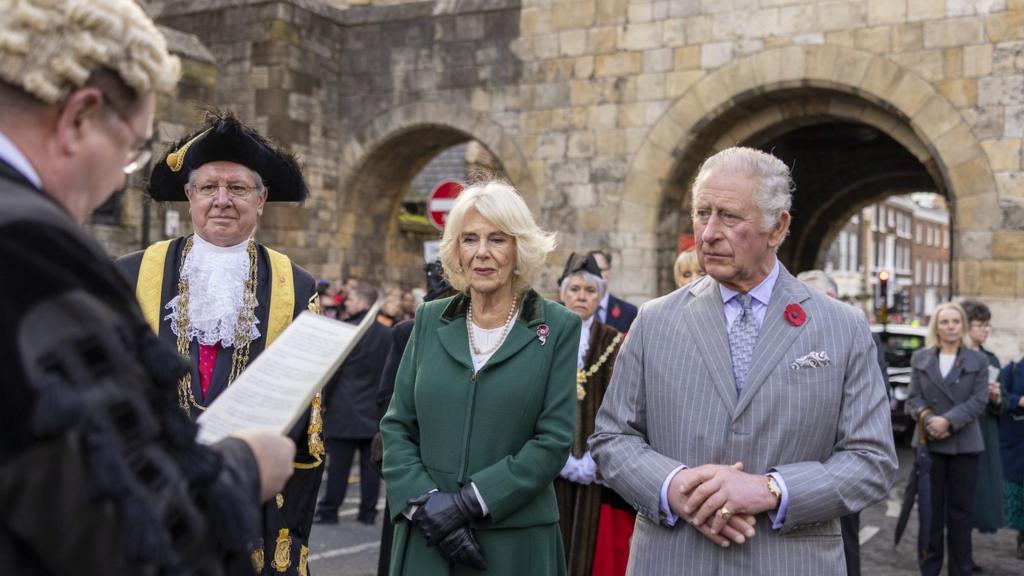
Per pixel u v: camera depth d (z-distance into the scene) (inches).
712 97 478.3
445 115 546.3
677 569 106.3
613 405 116.8
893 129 465.4
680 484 103.5
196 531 50.8
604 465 114.0
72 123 54.0
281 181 133.6
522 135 525.3
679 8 485.4
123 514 46.1
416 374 132.2
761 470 104.7
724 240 107.4
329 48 566.9
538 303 132.6
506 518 120.9
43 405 44.1
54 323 46.5
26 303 45.8
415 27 553.6
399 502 123.6
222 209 127.0
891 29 442.6
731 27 474.3
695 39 482.3
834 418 106.3
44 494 45.1
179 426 52.8
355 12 569.6
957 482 249.6
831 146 725.9
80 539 45.6
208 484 52.9
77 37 52.6
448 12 542.0
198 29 557.6
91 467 45.4
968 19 427.2
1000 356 420.5
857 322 109.6
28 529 45.6
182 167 129.0
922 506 249.3
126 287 54.4
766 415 105.0
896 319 1315.2
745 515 100.8
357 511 321.7
